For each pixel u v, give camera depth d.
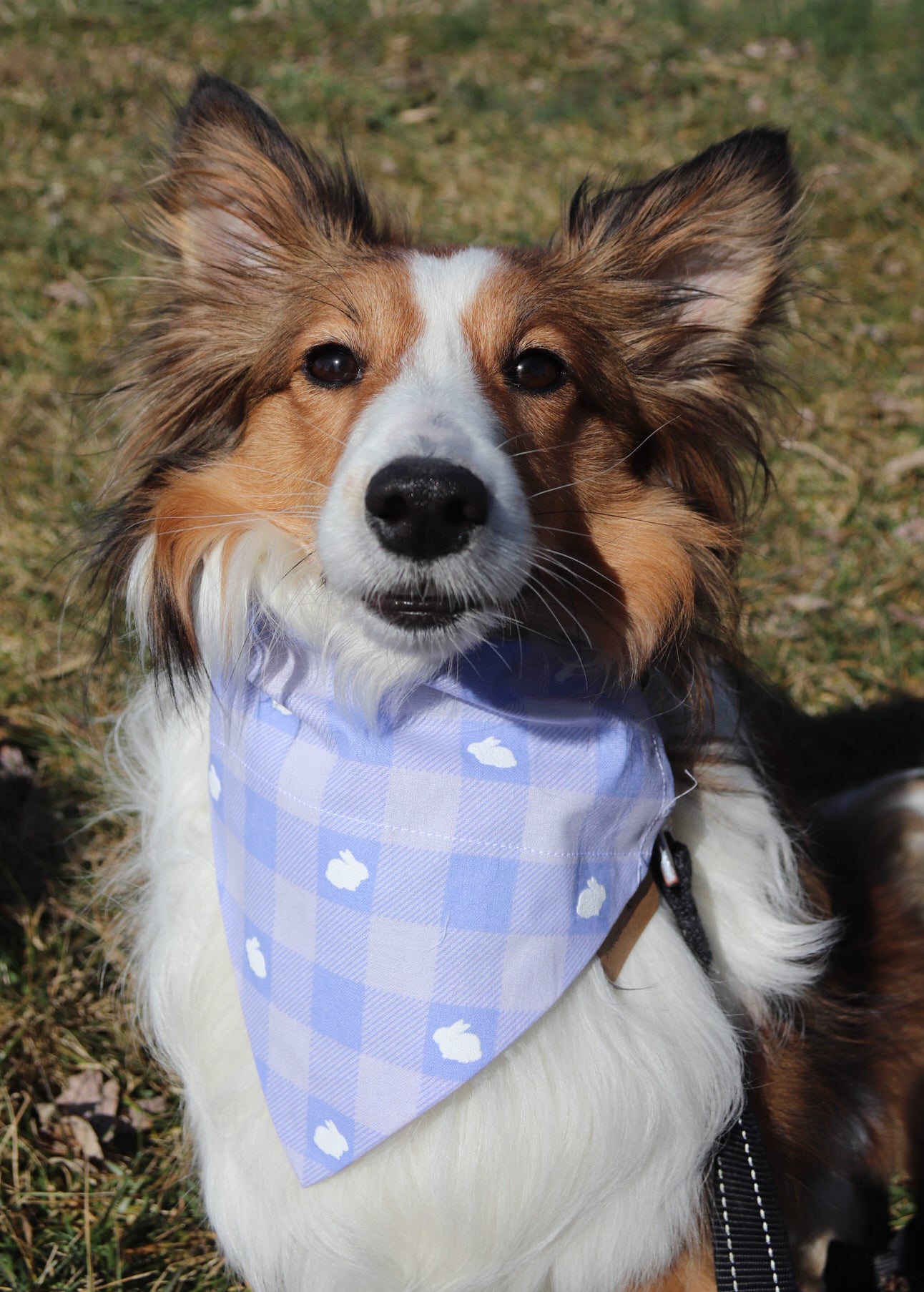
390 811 0.62
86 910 0.80
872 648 0.95
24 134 1.61
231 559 0.64
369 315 0.64
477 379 0.63
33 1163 0.72
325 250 0.68
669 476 0.68
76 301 1.27
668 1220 0.64
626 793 0.62
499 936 0.61
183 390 0.68
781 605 0.97
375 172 1.62
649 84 1.96
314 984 0.63
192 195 0.68
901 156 1.68
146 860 0.71
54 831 0.84
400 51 2.05
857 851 0.76
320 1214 0.64
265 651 0.64
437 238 1.43
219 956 0.66
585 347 0.66
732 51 2.10
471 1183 0.62
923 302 1.38
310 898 0.62
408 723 0.62
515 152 1.72
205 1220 0.71
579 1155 0.62
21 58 1.83
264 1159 0.65
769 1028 0.66
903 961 0.73
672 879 0.64
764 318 0.68
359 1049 0.62
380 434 0.60
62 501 1.02
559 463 0.65
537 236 1.46
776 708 0.85
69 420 1.10
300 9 2.17
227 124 0.68
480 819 0.61
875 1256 0.71
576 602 0.65
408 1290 0.64
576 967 0.62
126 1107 0.75
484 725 0.62
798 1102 0.67
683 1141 0.63
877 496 1.10
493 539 0.60
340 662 0.63
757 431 0.70
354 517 0.60
